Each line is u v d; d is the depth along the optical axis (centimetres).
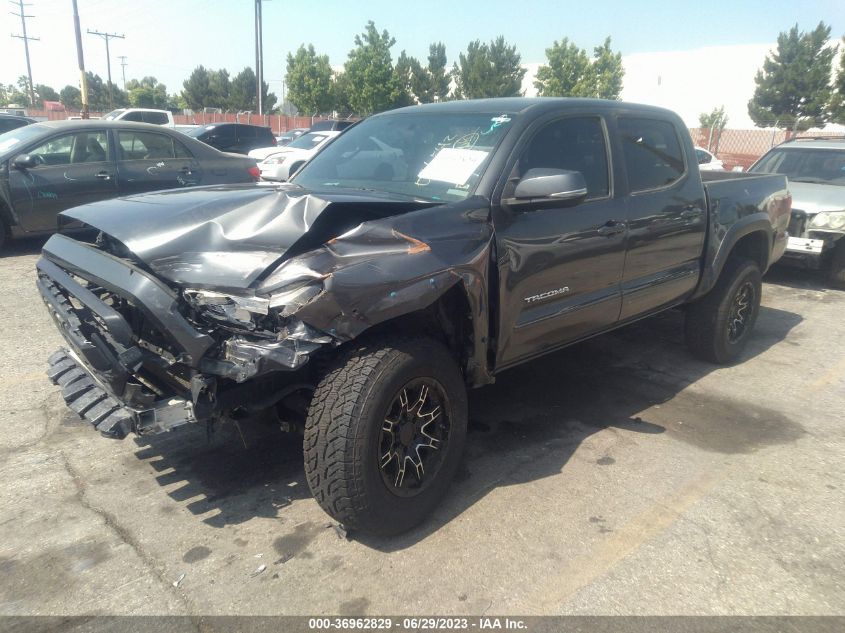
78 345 281
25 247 868
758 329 639
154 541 293
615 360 540
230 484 339
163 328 259
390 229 284
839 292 796
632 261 413
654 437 405
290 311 252
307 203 281
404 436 292
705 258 485
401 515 290
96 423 266
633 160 421
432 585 269
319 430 268
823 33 3553
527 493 338
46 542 289
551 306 365
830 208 758
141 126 885
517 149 346
